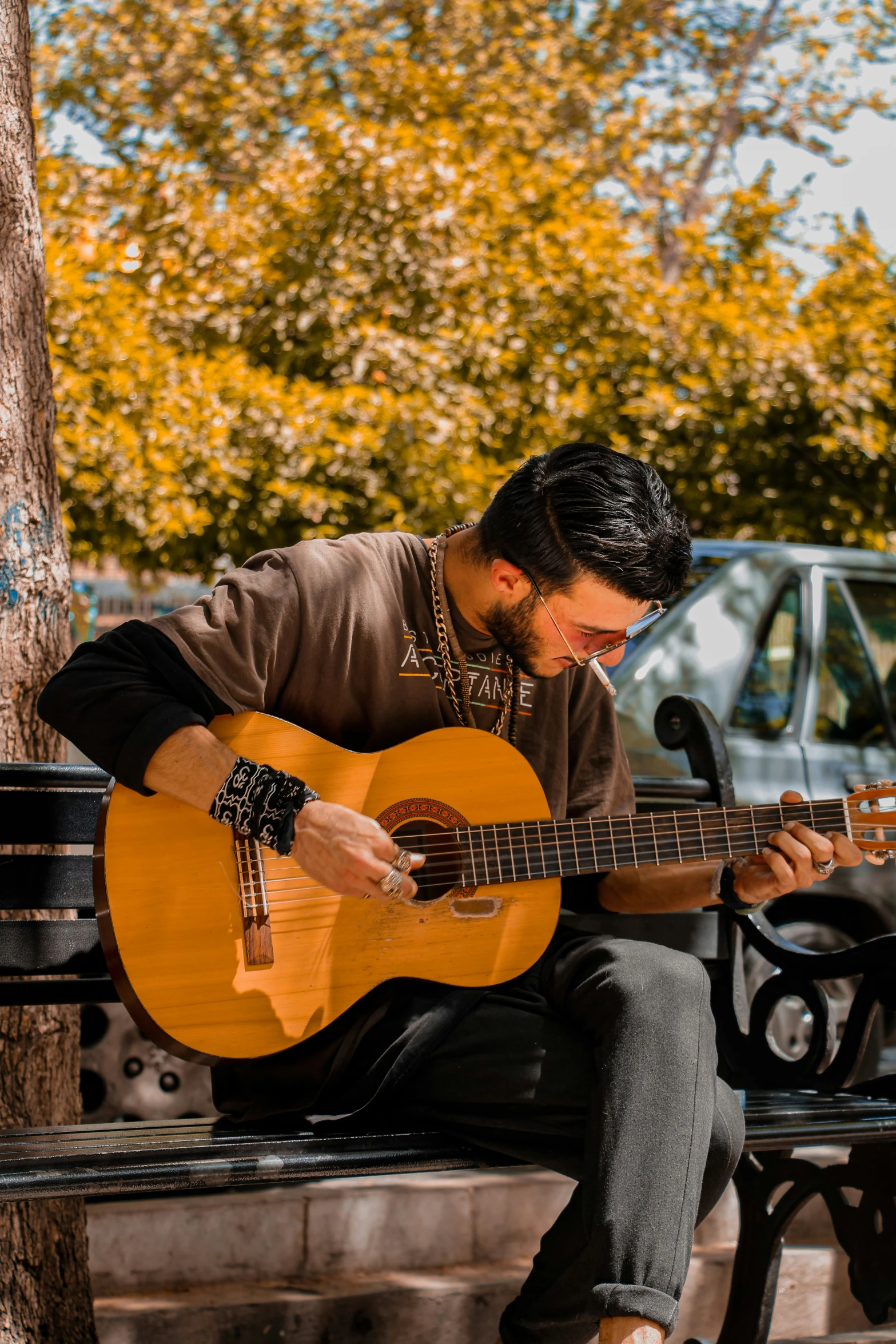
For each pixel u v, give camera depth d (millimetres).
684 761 4078
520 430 7746
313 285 7551
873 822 2303
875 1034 4289
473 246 8023
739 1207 2887
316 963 2031
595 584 2078
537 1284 1903
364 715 2186
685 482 7867
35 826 2229
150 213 8477
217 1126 2102
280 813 1886
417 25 14539
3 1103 2385
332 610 2121
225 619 2045
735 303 8539
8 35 2430
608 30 15812
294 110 13922
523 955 2148
